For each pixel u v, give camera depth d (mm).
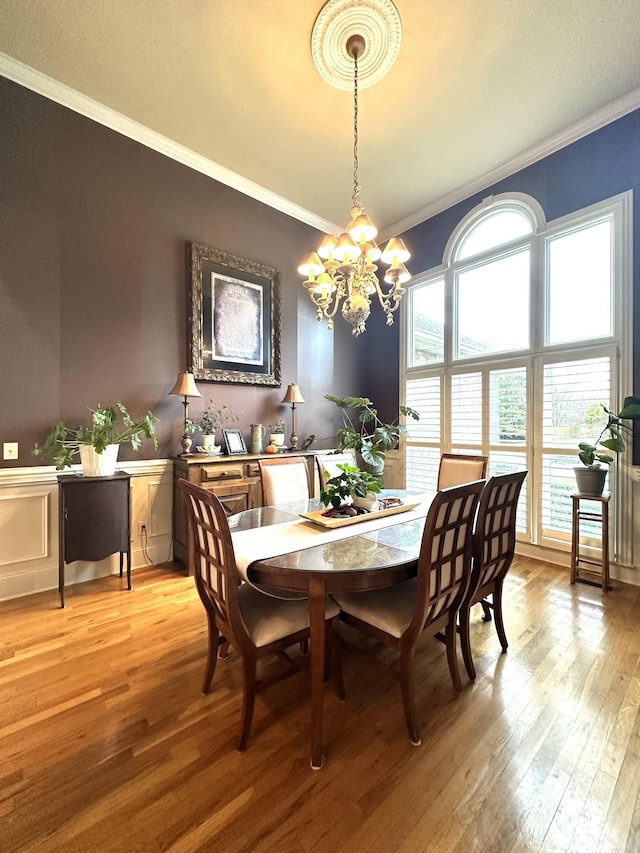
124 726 1484
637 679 1746
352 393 4859
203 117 2900
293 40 2289
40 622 2246
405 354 4547
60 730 1460
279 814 1150
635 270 2809
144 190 3111
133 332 3072
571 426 3111
